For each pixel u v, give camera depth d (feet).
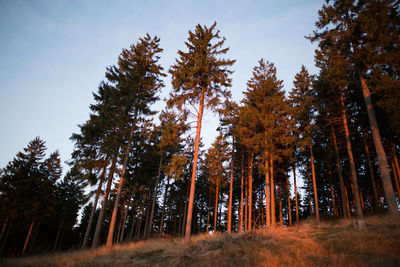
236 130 68.08
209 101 49.80
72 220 137.39
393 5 40.50
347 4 45.85
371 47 39.32
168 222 151.33
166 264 29.09
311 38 50.01
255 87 69.31
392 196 35.32
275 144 63.62
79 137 55.47
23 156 98.78
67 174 130.93
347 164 79.71
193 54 51.98
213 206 138.31
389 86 38.55
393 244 22.40
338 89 58.54
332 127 65.46
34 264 37.32
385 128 59.62
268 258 24.25
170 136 50.60
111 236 48.44
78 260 36.81
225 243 33.01
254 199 118.21
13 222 91.71
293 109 60.95
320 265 20.40
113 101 60.08
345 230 31.37
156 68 64.23
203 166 119.65
